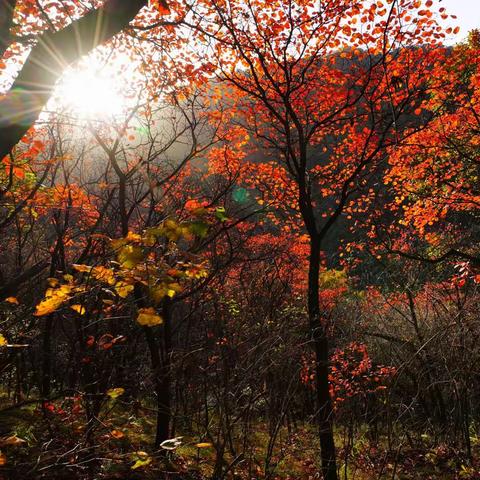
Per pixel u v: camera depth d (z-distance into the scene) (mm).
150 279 2660
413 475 10273
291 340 7762
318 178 12555
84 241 10984
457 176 14812
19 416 6293
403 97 10992
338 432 12680
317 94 11188
